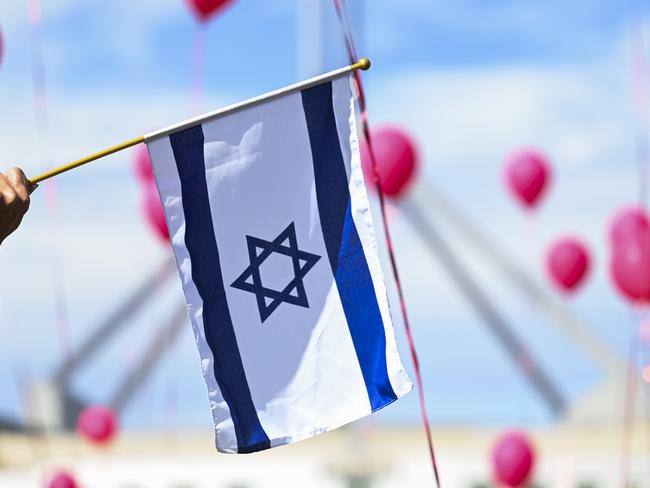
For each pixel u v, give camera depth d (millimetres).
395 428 46062
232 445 4332
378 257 4406
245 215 4445
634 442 32906
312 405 4344
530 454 12391
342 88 4512
